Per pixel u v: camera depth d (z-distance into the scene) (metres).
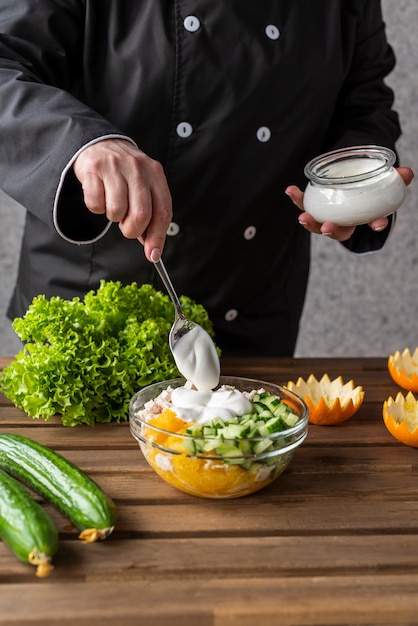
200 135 1.52
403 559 0.93
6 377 1.29
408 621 0.85
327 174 1.41
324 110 1.64
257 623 0.83
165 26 1.46
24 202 1.31
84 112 1.27
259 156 1.57
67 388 1.22
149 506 1.03
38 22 1.41
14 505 0.91
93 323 1.33
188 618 0.82
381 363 1.59
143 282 1.62
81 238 1.32
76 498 0.96
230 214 1.59
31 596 0.84
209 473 1.00
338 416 1.28
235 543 0.96
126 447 1.20
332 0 1.59
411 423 1.28
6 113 1.29
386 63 1.80
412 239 2.59
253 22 1.50
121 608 0.83
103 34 1.48
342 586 0.88
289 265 1.79
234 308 1.72
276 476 1.06
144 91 1.49
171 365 1.32
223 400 1.08
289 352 1.87
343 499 1.07
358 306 2.64
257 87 1.52
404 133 2.52
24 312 1.77
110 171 1.16
